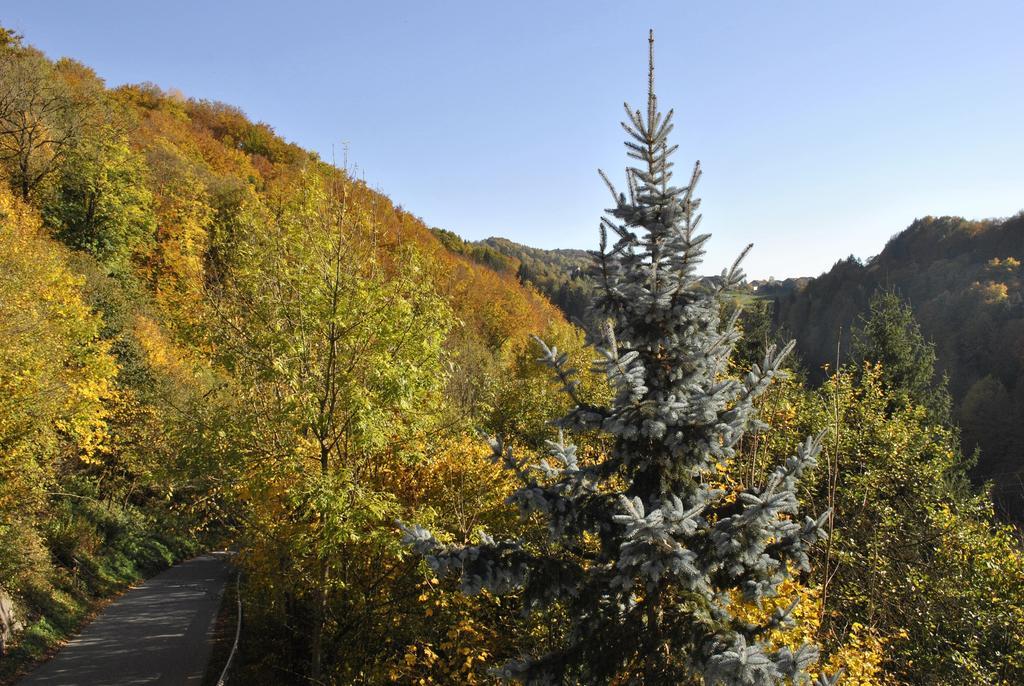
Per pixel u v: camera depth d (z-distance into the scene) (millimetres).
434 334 11266
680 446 5051
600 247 5277
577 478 5465
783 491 4738
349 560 11406
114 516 22906
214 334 10547
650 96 5094
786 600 7973
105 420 22344
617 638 5266
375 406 10352
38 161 32188
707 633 4652
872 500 14953
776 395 13469
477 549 5270
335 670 11492
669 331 5410
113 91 59875
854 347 27031
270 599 12672
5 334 14328
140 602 18391
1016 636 11617
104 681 12578
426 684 10133
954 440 18469
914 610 12891
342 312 10281
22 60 32812
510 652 10945
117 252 34469
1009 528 12953
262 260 10734
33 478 15922
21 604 14562
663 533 4395
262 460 10336
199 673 13156
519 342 44062
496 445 5719
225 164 57125
